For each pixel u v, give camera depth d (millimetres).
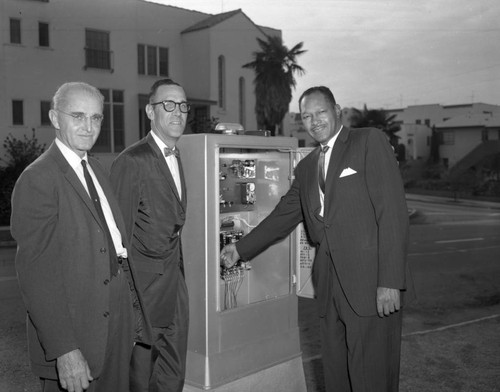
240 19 26250
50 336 2070
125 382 2408
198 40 25188
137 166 2797
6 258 10242
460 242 14648
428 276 9047
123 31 22594
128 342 2406
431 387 3898
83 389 2191
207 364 3109
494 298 7188
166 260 2879
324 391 3773
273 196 3682
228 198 3449
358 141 2881
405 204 2801
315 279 3105
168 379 3006
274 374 3428
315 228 3025
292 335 3533
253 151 3748
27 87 19594
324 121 2912
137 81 23203
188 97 25547
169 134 2916
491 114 46969
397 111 55562
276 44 26750
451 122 48562
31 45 19656
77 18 20953
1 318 5770
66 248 2184
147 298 2818
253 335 3311
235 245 3338
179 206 2912
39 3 19781
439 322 5879
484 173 43062
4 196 16641
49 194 2125
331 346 3027
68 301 2184
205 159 3051
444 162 48906
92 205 2254
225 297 3490
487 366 4336
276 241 3420
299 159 3564
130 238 2787
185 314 3008
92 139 2311
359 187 2832
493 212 27703
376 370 2865
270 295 3613
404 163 46750
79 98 2270
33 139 18469
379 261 2740
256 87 27031
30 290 2068
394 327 2939
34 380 4055
